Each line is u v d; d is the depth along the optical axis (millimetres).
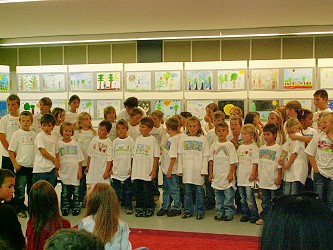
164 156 5918
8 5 6094
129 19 7234
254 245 4477
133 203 6719
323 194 4863
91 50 9672
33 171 5695
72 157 5891
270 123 5363
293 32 8156
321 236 729
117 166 5922
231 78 8203
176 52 9242
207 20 7355
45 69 9031
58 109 6438
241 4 6102
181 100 8398
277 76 8031
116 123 6406
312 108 7898
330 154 4750
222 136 5582
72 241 968
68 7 6246
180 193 6199
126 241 2836
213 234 4922
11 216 2766
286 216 766
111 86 8711
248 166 5438
